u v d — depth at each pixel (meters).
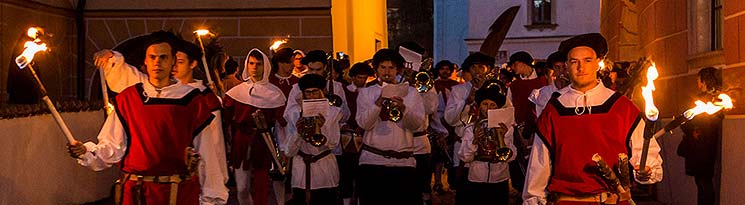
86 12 17.25
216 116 6.80
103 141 6.64
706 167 9.95
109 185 12.91
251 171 11.26
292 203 10.34
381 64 9.93
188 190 6.69
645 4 14.16
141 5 17.22
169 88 6.70
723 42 10.38
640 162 5.88
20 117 10.32
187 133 6.66
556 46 40.31
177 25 17.23
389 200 9.94
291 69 11.81
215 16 17.19
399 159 9.88
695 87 11.28
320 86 9.86
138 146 6.61
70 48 17.14
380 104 9.70
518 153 10.48
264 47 17.20
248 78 11.24
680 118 5.86
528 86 11.53
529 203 6.39
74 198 11.76
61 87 16.98
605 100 6.28
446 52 43.62
